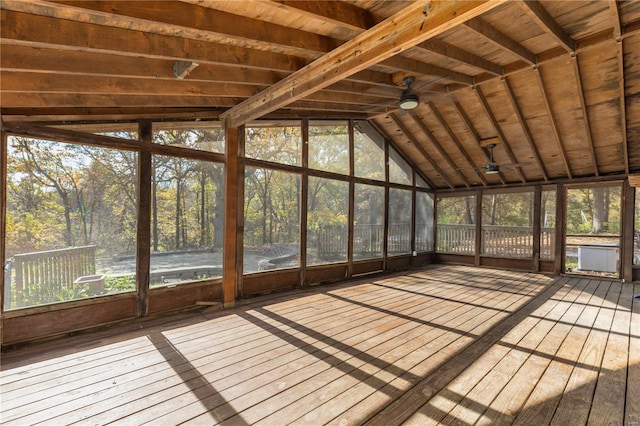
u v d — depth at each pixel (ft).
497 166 22.35
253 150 17.63
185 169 14.84
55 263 11.57
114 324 12.70
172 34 8.69
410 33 8.11
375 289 19.42
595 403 7.68
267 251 18.22
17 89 9.11
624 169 21.97
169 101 12.96
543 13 11.44
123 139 13.07
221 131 16.03
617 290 19.31
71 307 11.74
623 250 22.15
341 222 22.44
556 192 24.90
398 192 27.22
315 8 8.11
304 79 11.29
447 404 7.66
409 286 20.29
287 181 19.25
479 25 11.84
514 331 12.44
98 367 9.39
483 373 9.16
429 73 15.38
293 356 10.20
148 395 7.98
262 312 14.69
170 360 9.86
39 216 11.32
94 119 12.44
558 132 20.03
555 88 17.28
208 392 8.13
